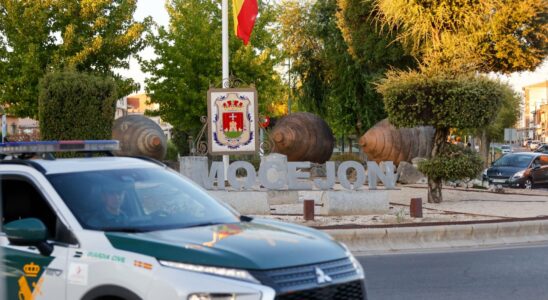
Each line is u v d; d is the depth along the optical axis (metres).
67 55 35.31
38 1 35.12
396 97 19.83
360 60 38.41
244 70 41.94
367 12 36.84
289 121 35.03
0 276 5.68
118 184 6.17
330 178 18.09
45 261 5.54
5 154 6.58
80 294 5.31
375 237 13.65
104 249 5.29
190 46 42.38
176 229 5.61
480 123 19.69
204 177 18.50
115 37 36.25
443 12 28.78
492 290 9.68
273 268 4.90
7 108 36.38
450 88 19.41
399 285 10.04
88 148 6.77
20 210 6.23
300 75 44.31
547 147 64.06
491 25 29.81
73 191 5.91
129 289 5.05
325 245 5.39
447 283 10.17
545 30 30.66
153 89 42.72
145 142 30.81
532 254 12.79
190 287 4.84
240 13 25.34
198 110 42.03
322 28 41.72
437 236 13.99
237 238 5.29
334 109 42.16
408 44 33.12
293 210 18.64
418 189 25.69
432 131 32.03
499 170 30.61
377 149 31.30
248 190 18.33
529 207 19.41
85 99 19.70
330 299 5.04
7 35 35.38
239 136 21.30
